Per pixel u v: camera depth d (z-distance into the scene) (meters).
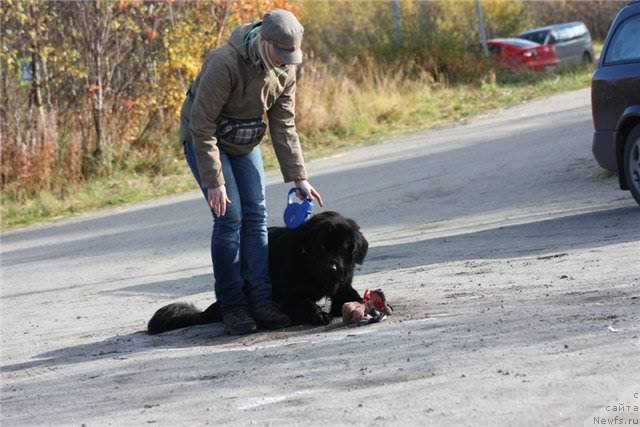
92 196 31.20
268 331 10.73
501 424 6.46
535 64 55.19
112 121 35.62
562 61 58.62
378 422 6.83
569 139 28.53
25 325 13.92
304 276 10.67
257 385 8.29
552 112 37.34
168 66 36.12
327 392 7.77
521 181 23.06
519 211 19.31
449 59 51.78
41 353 11.32
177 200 29.08
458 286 12.20
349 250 10.46
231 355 9.66
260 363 9.09
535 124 34.00
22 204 30.91
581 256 13.11
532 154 26.86
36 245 24.09
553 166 24.34
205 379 8.77
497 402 6.91
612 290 10.41
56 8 34.91
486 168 25.75
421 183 24.94
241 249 10.81
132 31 36.47
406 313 10.76
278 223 21.98
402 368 8.17
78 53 34.91
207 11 37.19
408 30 52.88
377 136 38.06
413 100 43.81
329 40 52.78
